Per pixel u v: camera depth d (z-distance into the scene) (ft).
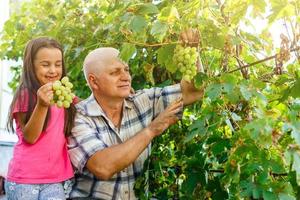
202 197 9.41
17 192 9.62
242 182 7.91
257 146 7.78
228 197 8.93
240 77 8.54
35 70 9.46
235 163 8.00
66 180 10.18
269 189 7.80
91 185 9.89
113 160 9.02
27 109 9.30
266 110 7.74
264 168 7.75
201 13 7.77
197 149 9.29
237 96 7.79
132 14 7.66
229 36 8.11
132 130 10.06
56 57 9.57
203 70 8.69
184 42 7.97
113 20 9.52
